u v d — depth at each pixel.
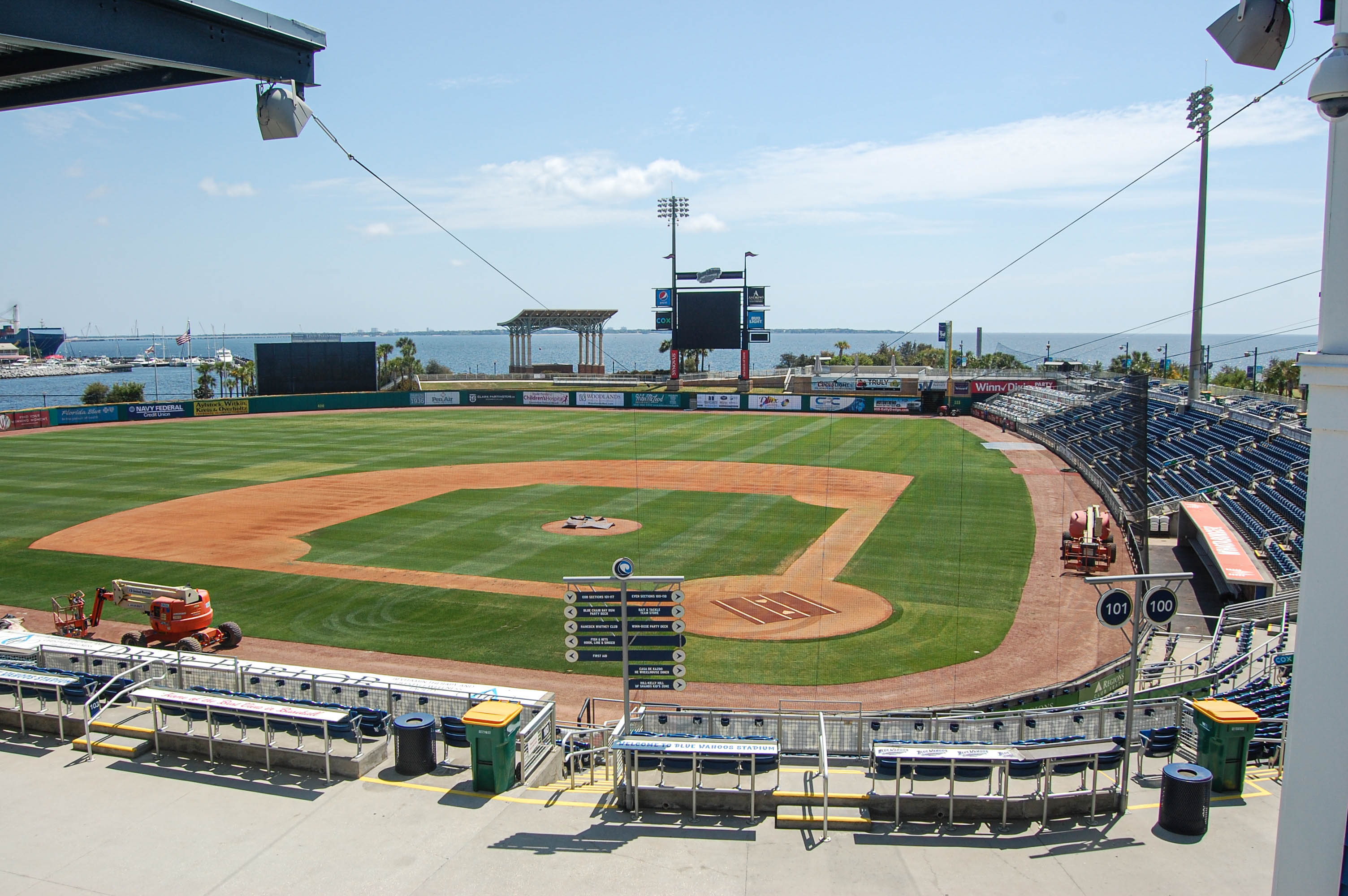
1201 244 54.78
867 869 10.57
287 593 30.80
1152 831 11.31
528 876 10.45
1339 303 6.14
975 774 12.55
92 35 10.52
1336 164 6.09
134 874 10.52
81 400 146.12
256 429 77.94
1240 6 7.61
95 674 16.94
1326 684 6.41
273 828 11.56
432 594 30.55
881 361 163.62
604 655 13.66
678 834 11.45
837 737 15.47
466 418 88.38
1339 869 6.45
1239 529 35.47
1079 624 27.75
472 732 12.45
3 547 37.03
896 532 39.44
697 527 40.34
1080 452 56.22
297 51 13.41
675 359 98.81
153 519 42.12
